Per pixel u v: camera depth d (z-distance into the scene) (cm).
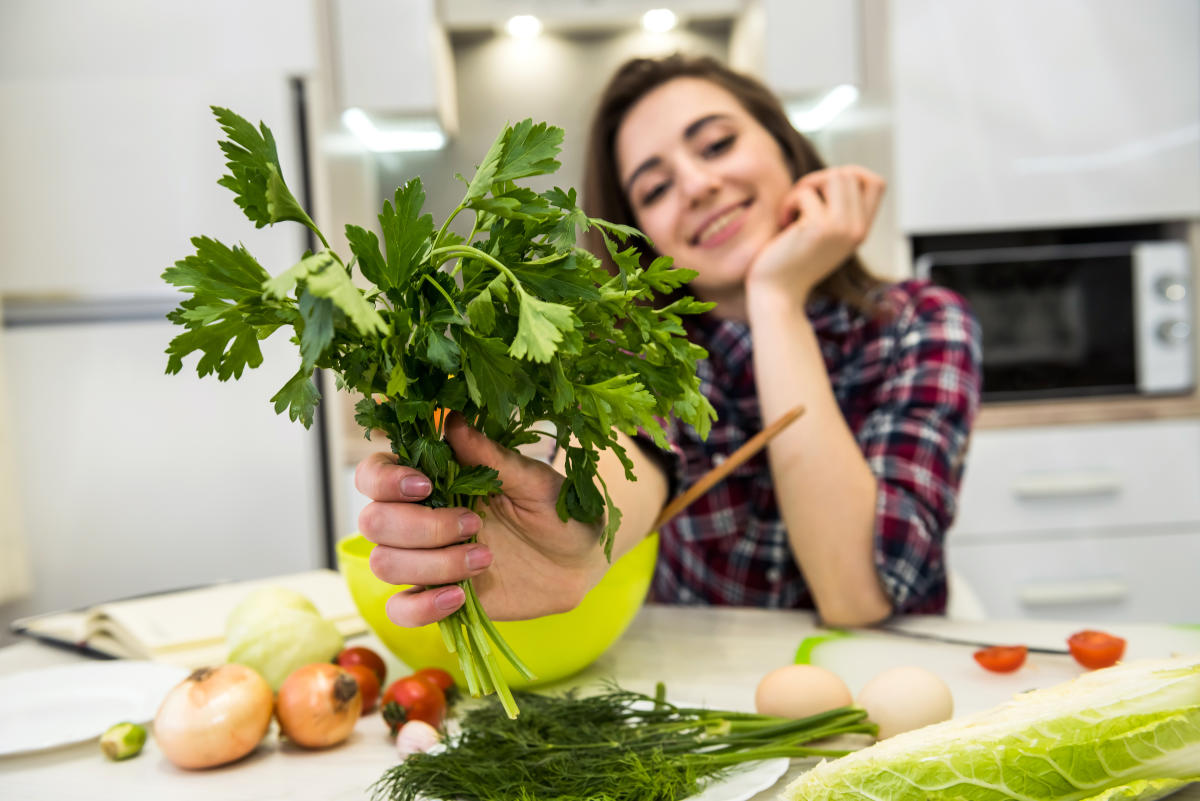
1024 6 216
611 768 55
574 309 48
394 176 250
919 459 107
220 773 63
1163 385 215
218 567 205
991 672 74
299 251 205
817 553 95
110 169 200
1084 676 55
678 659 82
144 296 203
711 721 61
